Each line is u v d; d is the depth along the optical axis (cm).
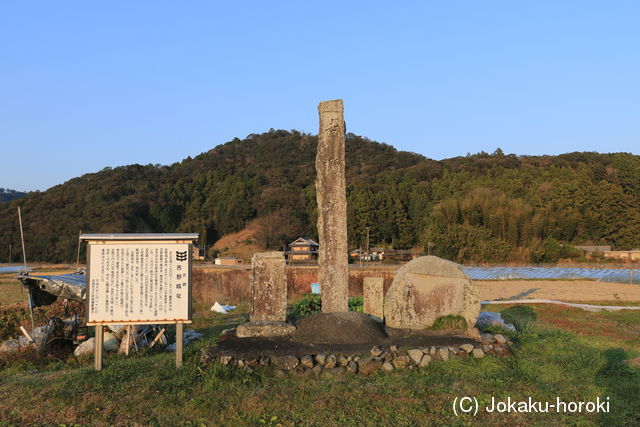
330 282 1215
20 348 1005
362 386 697
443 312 966
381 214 6638
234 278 2367
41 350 1012
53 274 1136
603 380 742
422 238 5425
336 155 1231
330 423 572
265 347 817
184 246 802
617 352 900
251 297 959
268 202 7838
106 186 7925
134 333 1057
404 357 789
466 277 976
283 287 959
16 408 622
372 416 591
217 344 844
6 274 4512
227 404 629
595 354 876
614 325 1327
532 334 1049
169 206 7938
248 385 701
